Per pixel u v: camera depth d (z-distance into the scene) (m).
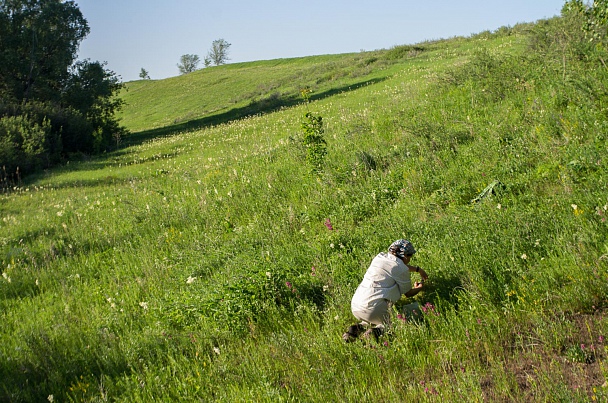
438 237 7.53
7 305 9.33
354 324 5.95
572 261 5.72
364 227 8.96
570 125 9.70
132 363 6.30
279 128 25.55
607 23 11.58
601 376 4.20
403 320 5.55
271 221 11.06
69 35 45.22
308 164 13.69
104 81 46.12
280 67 77.38
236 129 30.05
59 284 10.14
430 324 5.52
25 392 5.97
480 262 6.28
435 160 11.16
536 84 13.21
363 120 17.30
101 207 16.44
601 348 4.52
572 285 5.43
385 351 5.27
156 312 7.64
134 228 13.28
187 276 9.07
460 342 5.08
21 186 23.95
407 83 24.86
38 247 12.79
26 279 10.59
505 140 10.70
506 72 14.88
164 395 5.43
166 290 8.70
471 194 9.10
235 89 63.81
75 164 31.11
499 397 4.24
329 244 8.41
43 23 43.19
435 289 6.28
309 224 10.30
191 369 5.91
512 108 12.48
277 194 13.00
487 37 39.31
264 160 16.77
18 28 43.22
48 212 16.84
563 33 14.51
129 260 11.02
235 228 11.66
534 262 6.09
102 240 12.73
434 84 18.95
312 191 12.11
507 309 5.39
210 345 6.39
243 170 16.47
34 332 7.47
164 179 19.69
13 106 34.94
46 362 6.50
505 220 7.14
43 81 44.38
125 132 45.16
